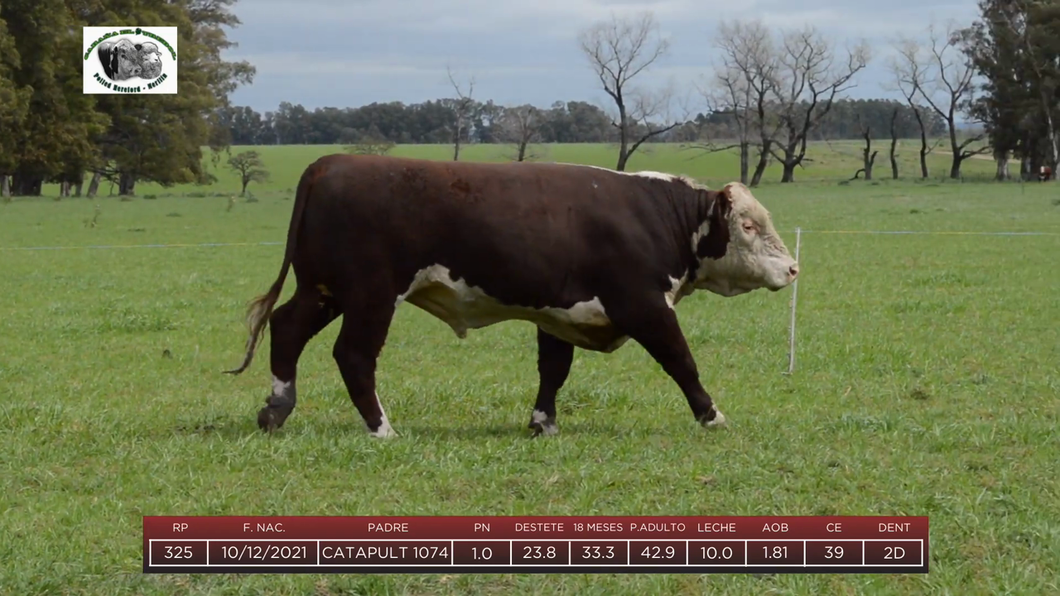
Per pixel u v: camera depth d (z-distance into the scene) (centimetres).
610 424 965
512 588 600
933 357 1278
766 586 599
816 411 1005
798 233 1221
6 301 1852
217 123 8681
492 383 1150
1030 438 880
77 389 1138
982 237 2847
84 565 614
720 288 974
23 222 4056
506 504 720
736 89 8869
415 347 1410
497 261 870
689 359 920
